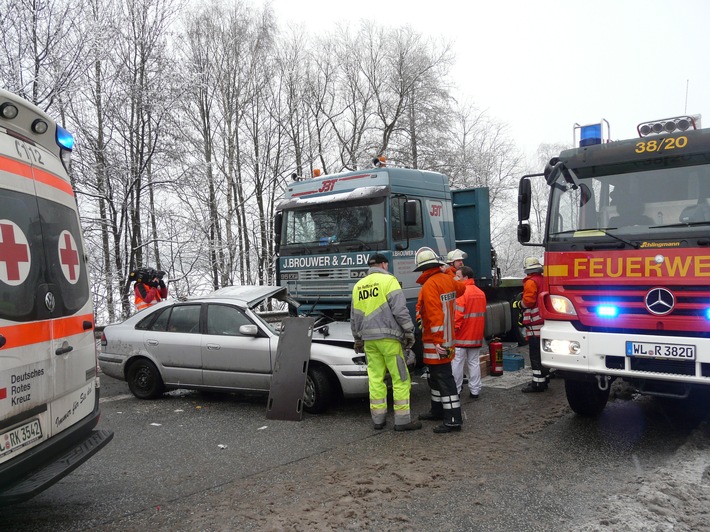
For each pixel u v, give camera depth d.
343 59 27.36
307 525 3.91
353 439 5.96
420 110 26.95
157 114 16.84
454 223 11.24
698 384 4.95
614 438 5.71
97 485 4.84
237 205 21.98
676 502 4.04
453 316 6.30
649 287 5.23
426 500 4.28
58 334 4.01
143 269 11.96
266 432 6.34
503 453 5.32
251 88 23.83
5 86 13.73
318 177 10.05
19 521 4.14
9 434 3.46
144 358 8.09
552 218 5.96
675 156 5.54
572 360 5.59
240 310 7.70
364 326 6.30
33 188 3.96
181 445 5.95
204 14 22.58
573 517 3.92
